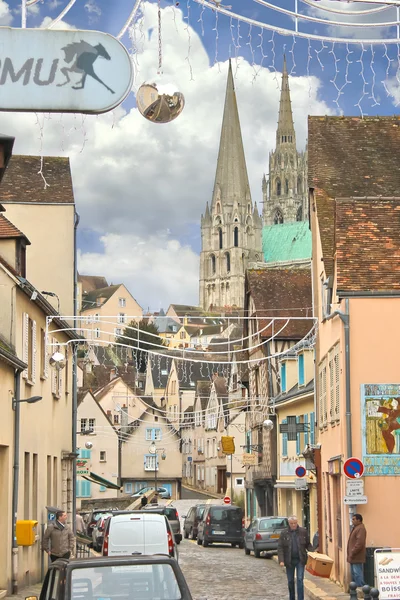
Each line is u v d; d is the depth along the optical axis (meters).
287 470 47.59
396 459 24.56
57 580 10.87
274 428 50.50
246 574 30.64
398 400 24.80
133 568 10.73
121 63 9.12
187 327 155.38
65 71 9.09
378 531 24.30
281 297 52.28
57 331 30.17
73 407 36.69
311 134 34.06
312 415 40.97
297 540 21.92
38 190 38.72
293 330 50.81
